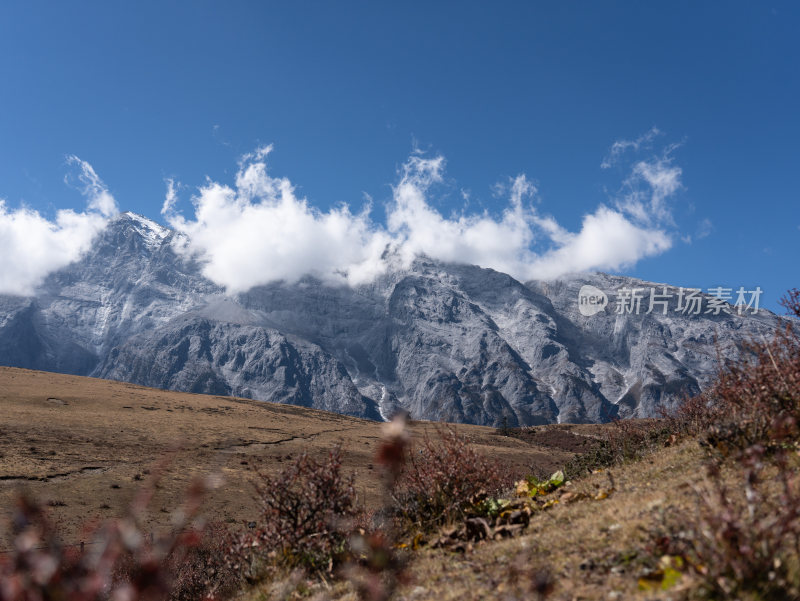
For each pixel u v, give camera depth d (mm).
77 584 1328
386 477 1546
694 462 6211
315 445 68125
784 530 3066
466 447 7043
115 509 25828
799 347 5926
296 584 5219
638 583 3486
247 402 117938
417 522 6418
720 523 3273
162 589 1444
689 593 3168
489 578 4172
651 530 4172
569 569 3963
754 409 5887
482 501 6668
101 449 47531
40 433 51062
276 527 6055
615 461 9445
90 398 81375
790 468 4582
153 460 45062
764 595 2961
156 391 109188
